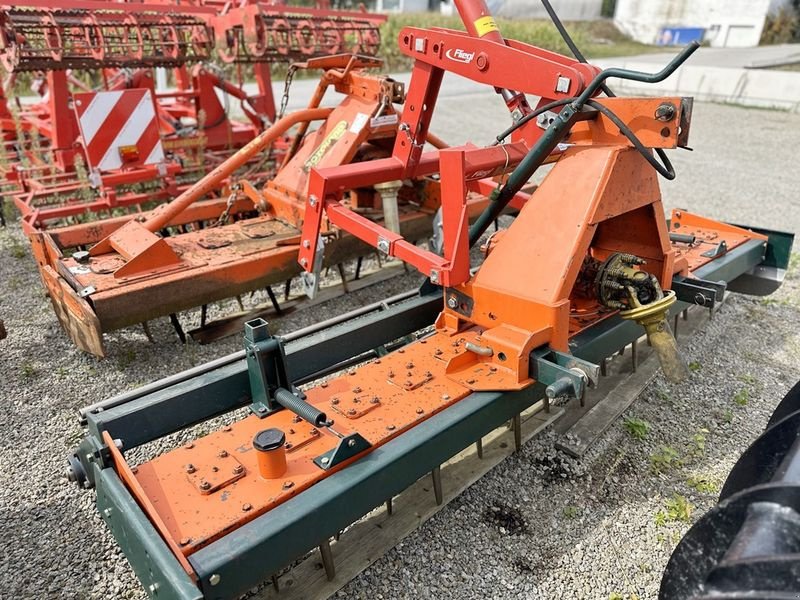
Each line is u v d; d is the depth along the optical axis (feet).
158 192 18.31
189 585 4.91
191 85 23.75
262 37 18.12
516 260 8.50
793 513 3.87
